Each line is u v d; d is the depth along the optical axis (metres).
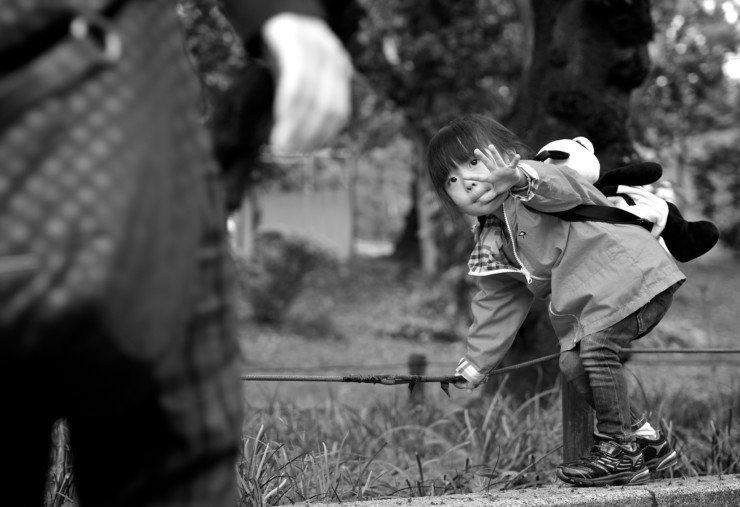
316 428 6.52
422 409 7.29
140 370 1.43
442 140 4.07
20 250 1.31
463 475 5.04
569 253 4.04
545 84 7.37
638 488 4.13
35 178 1.34
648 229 4.28
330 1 1.77
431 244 25.70
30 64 1.37
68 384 1.42
